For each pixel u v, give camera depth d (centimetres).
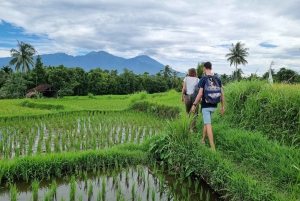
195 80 714
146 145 700
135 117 1448
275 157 480
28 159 558
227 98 781
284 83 751
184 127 592
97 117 1456
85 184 524
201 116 767
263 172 455
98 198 454
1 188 498
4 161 554
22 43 5456
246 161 503
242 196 390
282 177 417
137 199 464
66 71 5281
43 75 5431
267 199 358
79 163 588
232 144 568
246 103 719
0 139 909
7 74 6172
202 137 608
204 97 561
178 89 6856
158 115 1525
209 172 480
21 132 1053
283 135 586
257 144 545
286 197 359
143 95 2211
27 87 5297
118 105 2473
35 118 1421
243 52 6044
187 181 541
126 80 6706
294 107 595
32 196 458
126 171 562
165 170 607
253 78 789
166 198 469
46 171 551
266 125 640
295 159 463
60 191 495
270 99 651
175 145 582
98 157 612
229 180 423
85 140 909
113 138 954
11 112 1617
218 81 564
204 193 482
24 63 5512
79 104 2614
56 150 768
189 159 541
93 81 6000
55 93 5138
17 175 533
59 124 1224
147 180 544
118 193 460
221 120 762
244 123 693
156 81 7481
